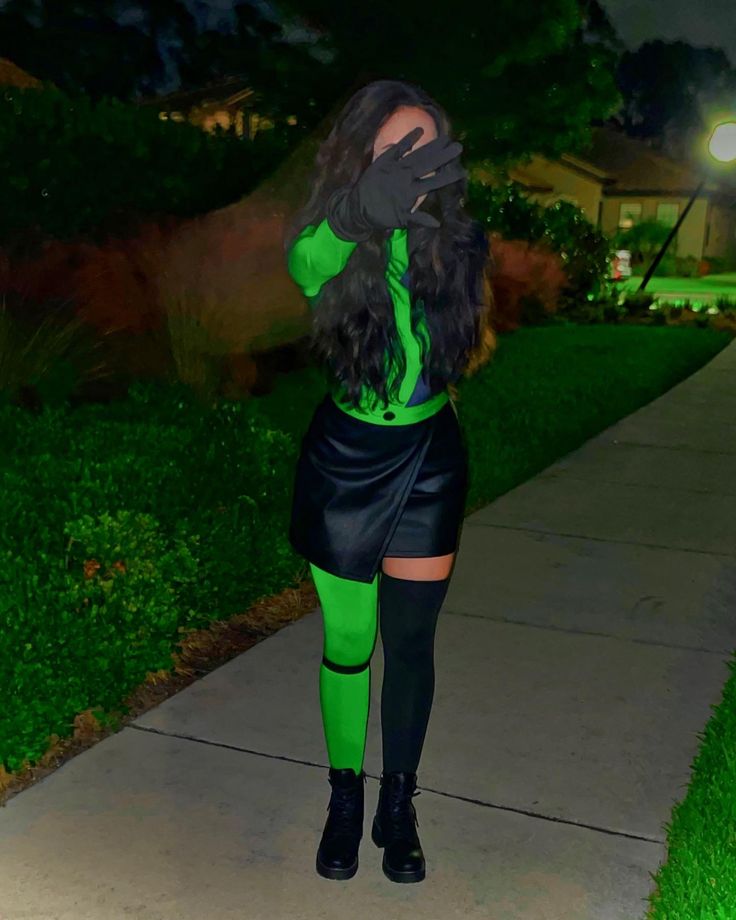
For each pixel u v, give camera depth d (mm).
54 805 3090
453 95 18016
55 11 24359
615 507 6531
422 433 2613
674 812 3061
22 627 3225
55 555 3641
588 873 2822
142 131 8531
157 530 4070
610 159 52625
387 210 2172
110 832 2967
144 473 4273
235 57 19000
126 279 7723
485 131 18672
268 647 4230
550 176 49125
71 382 6738
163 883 2756
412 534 2633
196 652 4227
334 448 2617
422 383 2578
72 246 7836
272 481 4871
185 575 3979
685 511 6473
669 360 13695
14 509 3777
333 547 2607
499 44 17312
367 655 2797
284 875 2803
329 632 2762
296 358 10547
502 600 4848
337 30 17578
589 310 20188
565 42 17719
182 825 3010
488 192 18844
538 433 8547
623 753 3441
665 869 2789
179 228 8391
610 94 18875
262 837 2965
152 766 3318
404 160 2172
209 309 8078
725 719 3615
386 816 2830
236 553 4367
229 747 3445
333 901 2705
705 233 50094
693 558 5535
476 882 2783
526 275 17812
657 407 10242
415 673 2777
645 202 50219
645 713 3729
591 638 4414
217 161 9445
